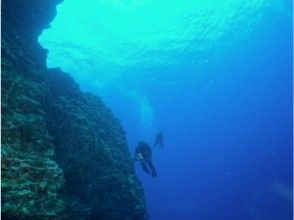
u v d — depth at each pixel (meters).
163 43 46.38
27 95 7.37
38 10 10.42
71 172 9.00
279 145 82.56
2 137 5.83
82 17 35.44
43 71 9.87
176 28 42.84
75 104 11.06
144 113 73.94
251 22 48.41
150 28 41.91
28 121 6.65
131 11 37.84
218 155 87.75
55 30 35.53
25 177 5.77
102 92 59.81
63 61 42.88
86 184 9.25
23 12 9.62
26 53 8.97
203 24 43.19
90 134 9.92
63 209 6.20
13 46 8.23
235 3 39.66
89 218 8.99
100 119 12.34
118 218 9.87
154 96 67.94
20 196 5.52
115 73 52.97
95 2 34.22
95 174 9.62
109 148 11.16
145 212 11.68
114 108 66.81
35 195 5.78
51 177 6.25
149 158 10.89
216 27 45.28
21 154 5.96
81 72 48.41
